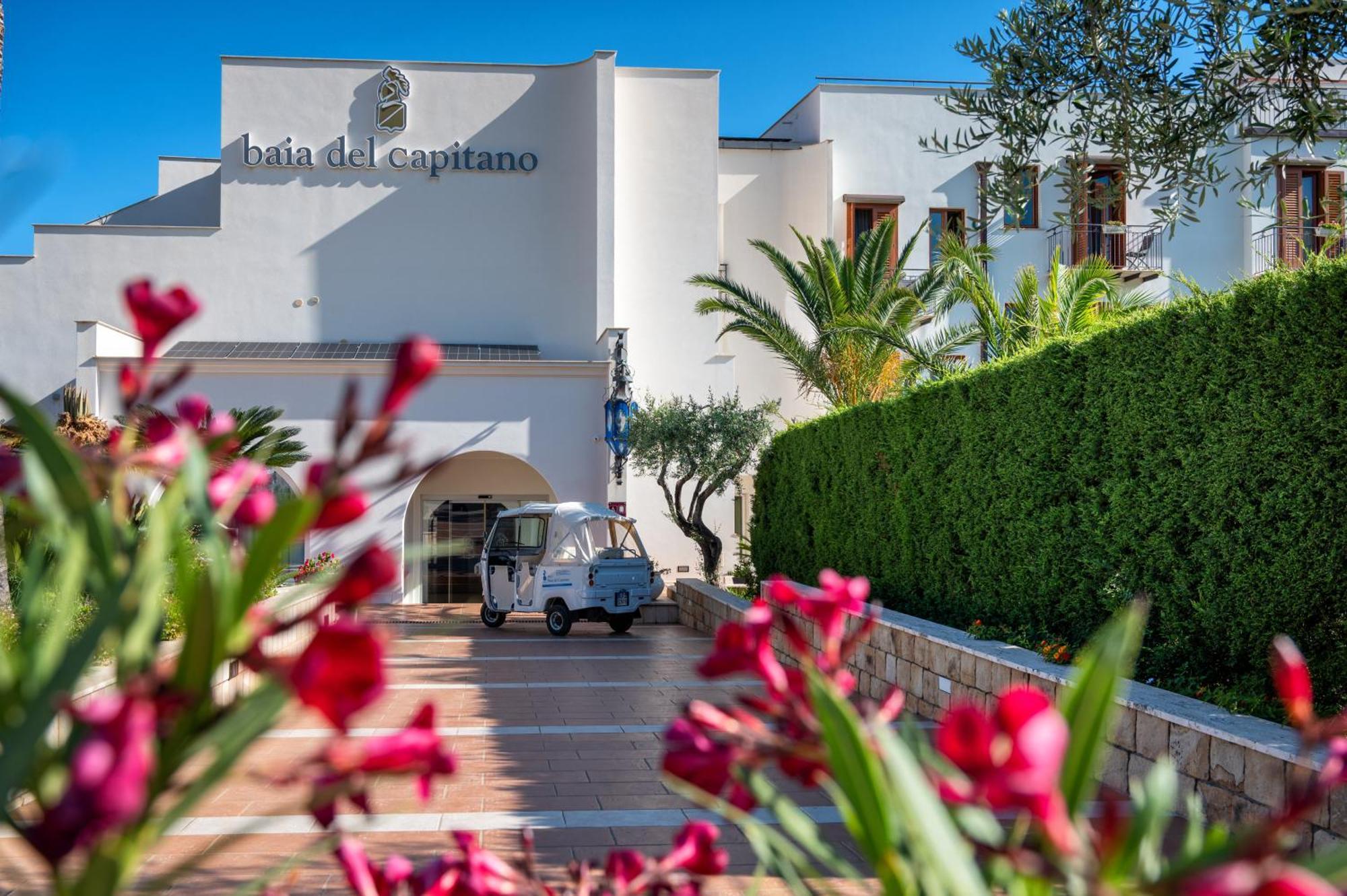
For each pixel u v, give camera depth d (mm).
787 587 882
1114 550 7852
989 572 9734
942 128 24766
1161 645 7348
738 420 20172
